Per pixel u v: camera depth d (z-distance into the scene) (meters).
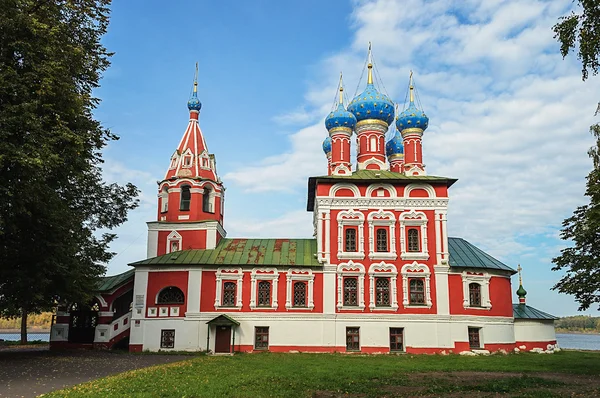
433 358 38.34
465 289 44.72
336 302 44.12
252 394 18.97
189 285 44.00
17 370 26.53
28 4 26.45
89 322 45.50
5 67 25.72
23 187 25.58
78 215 35.19
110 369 28.58
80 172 29.97
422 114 52.88
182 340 43.03
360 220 45.59
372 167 51.91
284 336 43.53
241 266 44.62
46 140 25.59
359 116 53.00
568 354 44.31
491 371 28.64
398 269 44.84
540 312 48.81
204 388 20.14
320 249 45.22
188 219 49.00
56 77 26.84
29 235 30.83
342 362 33.47
